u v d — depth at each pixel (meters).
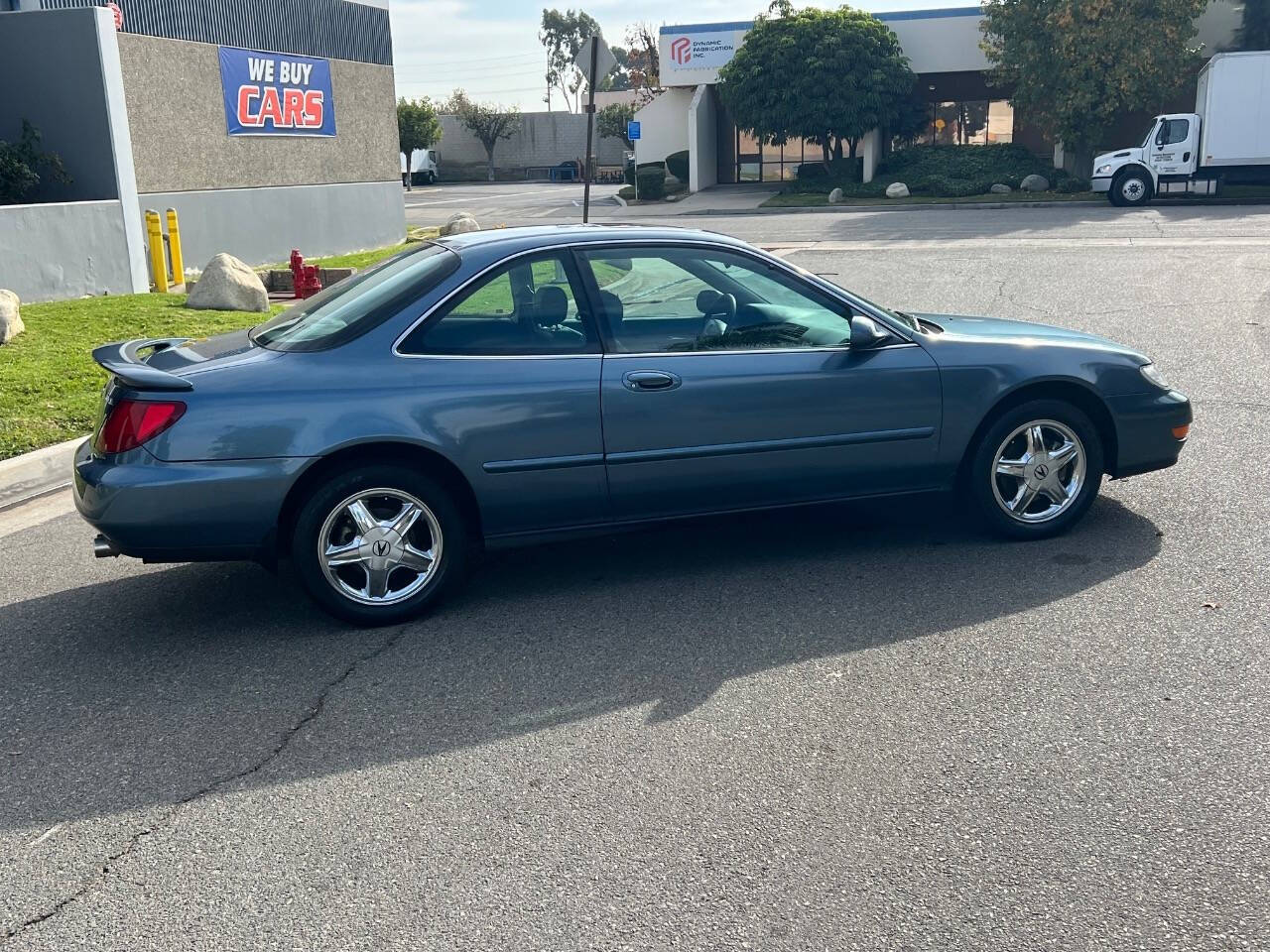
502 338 5.00
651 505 5.20
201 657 4.75
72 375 9.30
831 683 4.29
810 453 5.29
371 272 5.52
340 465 4.84
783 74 36.31
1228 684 4.16
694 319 5.21
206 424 4.63
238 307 13.15
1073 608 4.89
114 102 14.89
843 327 5.41
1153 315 11.99
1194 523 5.88
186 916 3.06
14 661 4.77
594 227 5.38
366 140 22.06
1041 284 14.58
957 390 5.41
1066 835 3.29
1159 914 2.94
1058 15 31.95
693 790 3.60
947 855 3.21
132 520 4.61
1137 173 29.22
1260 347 10.23
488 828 3.43
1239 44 33.78
